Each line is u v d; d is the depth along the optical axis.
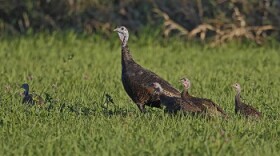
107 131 25.25
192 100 28.34
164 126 26.14
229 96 34.16
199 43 63.31
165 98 28.56
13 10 67.94
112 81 39.97
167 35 63.62
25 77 40.66
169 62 51.41
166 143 23.69
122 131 25.11
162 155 22.22
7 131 25.56
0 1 67.56
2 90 36.03
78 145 23.44
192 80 41.25
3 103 31.27
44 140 24.19
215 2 65.56
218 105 30.64
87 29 67.00
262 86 38.59
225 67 48.41
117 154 22.34
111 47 61.31
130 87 30.20
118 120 27.16
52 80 40.34
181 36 64.25
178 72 45.00
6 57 53.81
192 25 66.19
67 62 48.66
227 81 40.47
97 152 22.66
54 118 27.66
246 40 62.66
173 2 66.75
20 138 24.33
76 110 29.19
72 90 35.59
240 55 56.28
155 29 64.31
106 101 30.53
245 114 28.52
